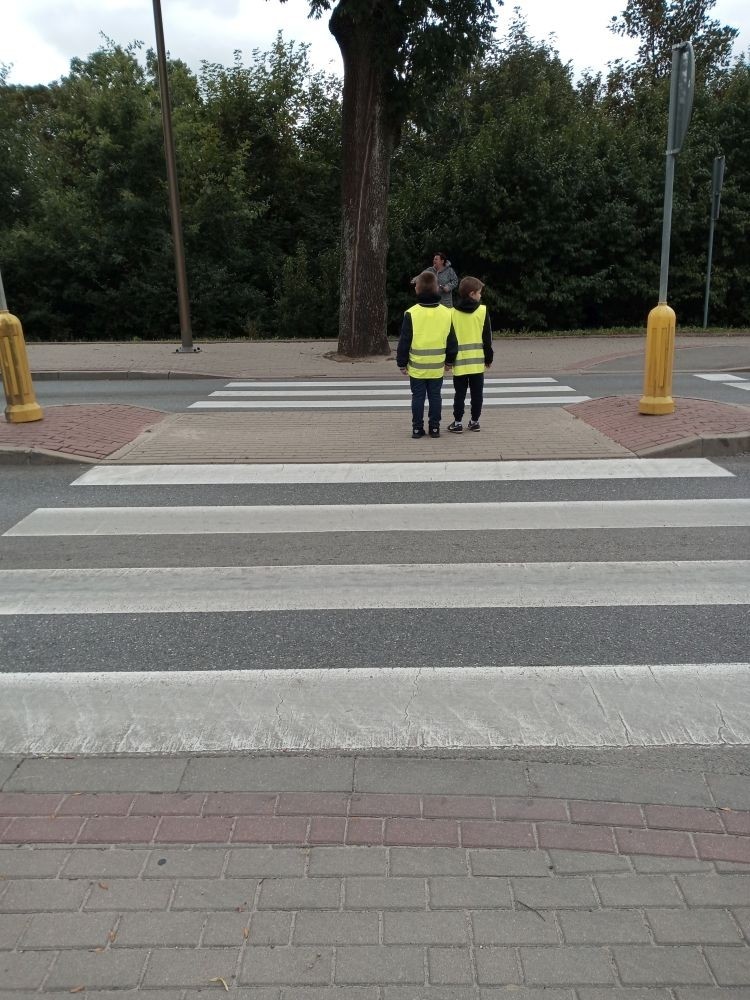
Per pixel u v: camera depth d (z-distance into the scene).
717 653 4.07
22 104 33.94
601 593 4.80
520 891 2.52
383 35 13.65
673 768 3.16
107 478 7.42
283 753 3.29
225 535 5.91
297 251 24.48
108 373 13.94
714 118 20.66
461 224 19.09
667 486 6.87
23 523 6.22
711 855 2.67
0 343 8.71
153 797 3.01
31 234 22.52
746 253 20.28
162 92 15.07
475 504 6.52
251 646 4.23
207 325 23.78
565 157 19.06
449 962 2.27
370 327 15.42
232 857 2.68
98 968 2.27
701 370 13.80
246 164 26.23
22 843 2.76
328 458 7.94
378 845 2.73
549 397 11.20
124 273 23.33
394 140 15.14
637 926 2.39
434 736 3.39
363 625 4.45
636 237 19.30
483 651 4.14
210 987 2.21
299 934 2.37
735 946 2.32
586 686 3.78
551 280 19.44
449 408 10.34
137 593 4.91
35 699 3.73
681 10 32.53
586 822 2.84
